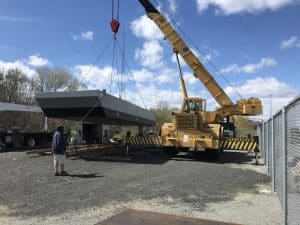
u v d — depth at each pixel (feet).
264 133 71.20
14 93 176.96
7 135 90.74
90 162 62.18
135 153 84.53
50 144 101.09
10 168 52.80
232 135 86.17
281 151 30.35
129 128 136.36
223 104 80.94
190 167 59.77
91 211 30.04
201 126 74.74
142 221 18.08
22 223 26.55
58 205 31.76
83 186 40.37
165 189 39.52
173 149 78.48
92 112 69.67
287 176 26.37
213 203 33.65
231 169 58.59
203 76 81.66
